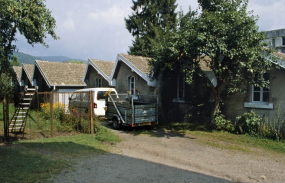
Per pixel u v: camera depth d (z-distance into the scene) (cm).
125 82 1488
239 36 805
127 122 1039
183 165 599
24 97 945
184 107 1227
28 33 1016
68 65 2170
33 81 2103
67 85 1806
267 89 940
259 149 733
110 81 1559
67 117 1097
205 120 1129
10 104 1888
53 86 1758
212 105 1078
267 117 909
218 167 575
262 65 866
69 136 916
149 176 505
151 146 781
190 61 932
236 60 855
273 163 604
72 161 593
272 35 1608
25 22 964
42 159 588
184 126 1122
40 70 1911
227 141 833
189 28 880
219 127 984
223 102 1063
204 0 948
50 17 1091
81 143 804
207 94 1120
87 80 1923
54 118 1170
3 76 1441
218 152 707
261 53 871
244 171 548
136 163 602
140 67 1329
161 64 1031
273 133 845
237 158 647
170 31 983
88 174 505
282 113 871
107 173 516
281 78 880
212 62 916
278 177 513
